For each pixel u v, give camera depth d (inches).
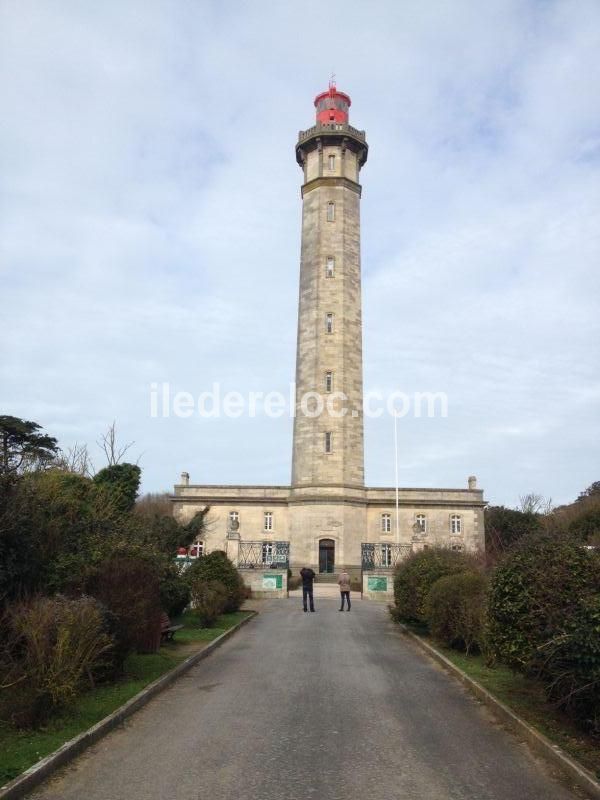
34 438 1027.9
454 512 1975.9
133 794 268.5
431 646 662.5
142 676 483.5
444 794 269.3
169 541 935.0
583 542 424.5
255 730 360.5
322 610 1085.8
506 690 446.9
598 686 319.6
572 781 285.1
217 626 821.9
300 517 1750.7
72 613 391.9
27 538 454.6
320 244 1829.5
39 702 349.1
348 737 347.6
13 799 258.7
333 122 1878.7
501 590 407.5
